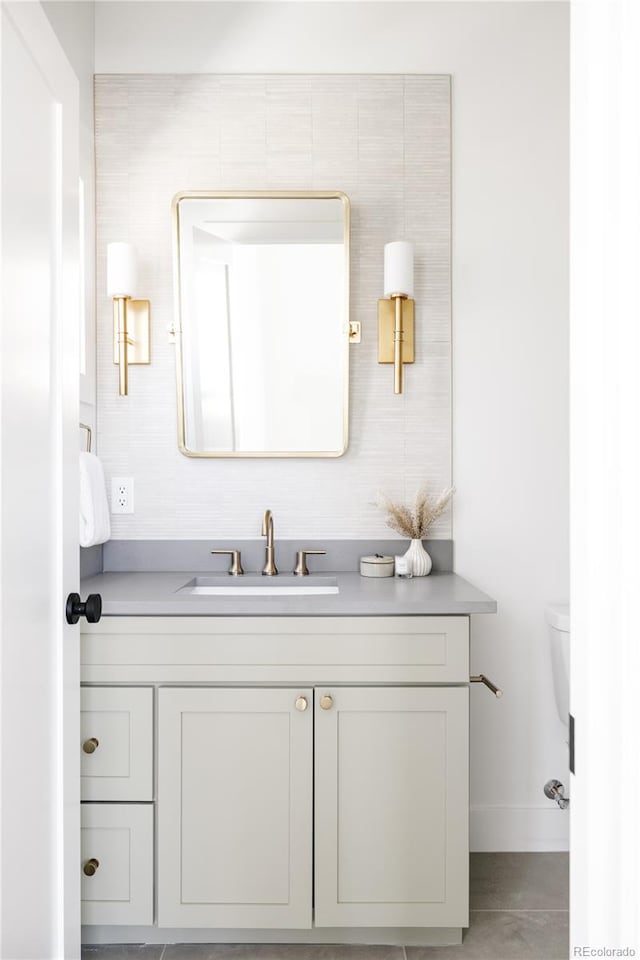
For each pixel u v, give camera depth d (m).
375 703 1.66
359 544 2.18
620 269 0.59
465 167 2.19
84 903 1.68
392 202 2.19
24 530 0.99
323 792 1.66
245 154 2.19
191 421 2.17
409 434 2.19
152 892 1.67
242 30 2.19
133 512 2.19
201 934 1.73
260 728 1.67
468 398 2.20
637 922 0.57
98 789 1.67
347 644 1.67
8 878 0.92
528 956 1.69
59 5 1.87
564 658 2.06
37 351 1.05
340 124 2.18
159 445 2.19
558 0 2.18
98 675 1.68
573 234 0.66
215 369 2.17
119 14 2.19
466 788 1.67
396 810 1.67
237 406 2.17
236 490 2.19
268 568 2.11
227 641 1.67
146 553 2.18
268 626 1.67
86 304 2.11
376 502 2.14
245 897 1.67
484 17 2.19
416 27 2.19
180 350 2.16
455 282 2.20
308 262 2.15
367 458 2.19
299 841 1.67
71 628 1.18
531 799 2.20
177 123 2.18
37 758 1.04
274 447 2.17
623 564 0.59
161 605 1.66
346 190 2.19
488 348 2.19
